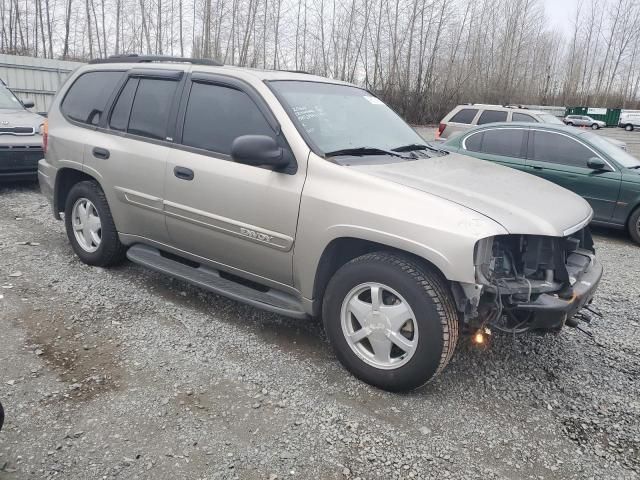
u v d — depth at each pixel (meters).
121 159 4.45
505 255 3.14
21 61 15.24
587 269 3.56
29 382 3.19
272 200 3.53
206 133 3.98
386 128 4.30
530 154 8.17
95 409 2.98
